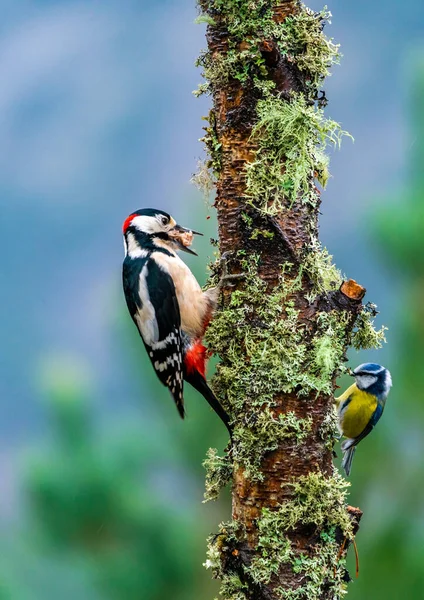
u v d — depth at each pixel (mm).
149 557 13094
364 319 8359
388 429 13477
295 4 8070
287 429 7789
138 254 10031
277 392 7836
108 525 13070
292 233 8000
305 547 7738
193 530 13375
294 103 7992
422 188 13367
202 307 8789
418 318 13281
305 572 7695
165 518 13086
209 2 8102
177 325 9391
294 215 8023
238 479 7895
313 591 7680
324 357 7820
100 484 12898
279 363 7836
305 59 8023
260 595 7715
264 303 7973
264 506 7785
